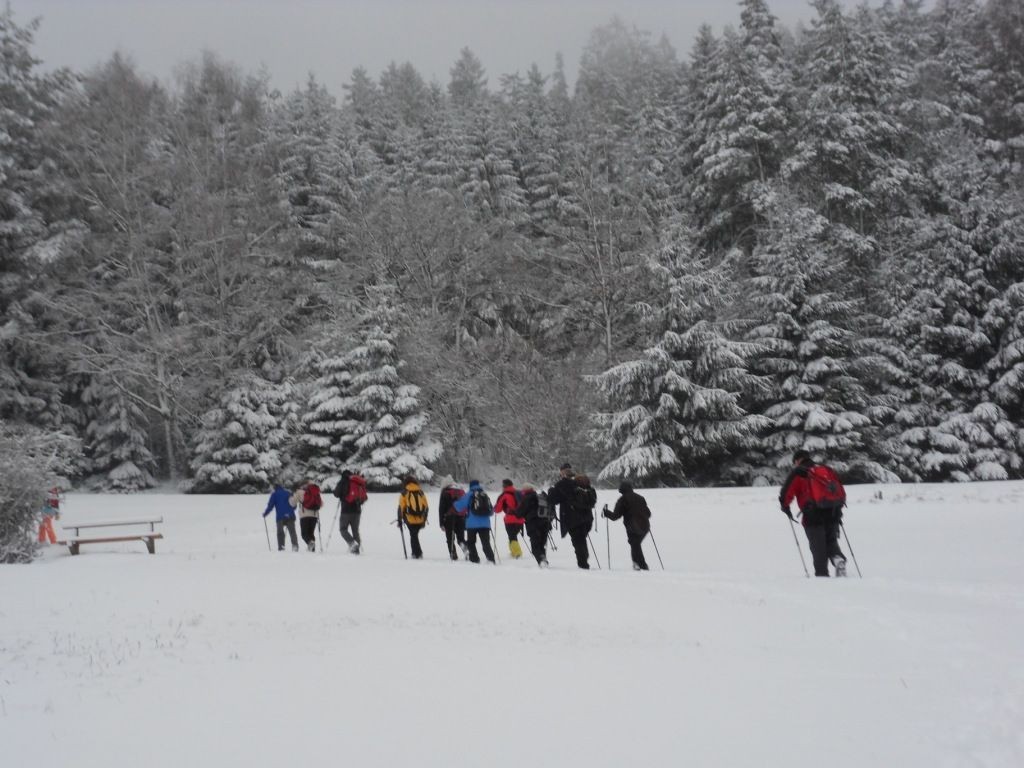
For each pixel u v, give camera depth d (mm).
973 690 6492
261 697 6410
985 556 15008
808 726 5652
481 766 4953
